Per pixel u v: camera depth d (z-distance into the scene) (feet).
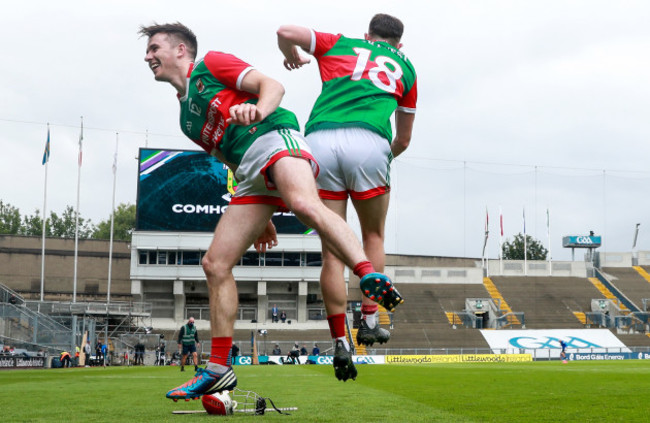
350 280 223.30
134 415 17.81
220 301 17.21
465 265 271.69
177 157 205.05
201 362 151.74
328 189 16.48
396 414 18.03
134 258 206.18
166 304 219.00
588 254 286.25
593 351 193.88
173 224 203.62
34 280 225.56
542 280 260.01
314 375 60.03
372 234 17.44
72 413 18.66
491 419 16.65
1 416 17.65
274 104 14.89
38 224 361.92
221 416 17.42
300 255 215.10
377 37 18.45
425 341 201.57
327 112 16.66
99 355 137.80
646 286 257.75
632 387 33.27
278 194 16.67
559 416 17.52
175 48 17.07
